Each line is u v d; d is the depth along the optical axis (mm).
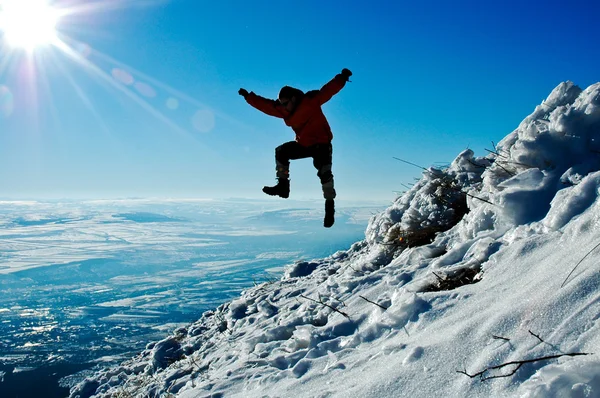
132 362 10383
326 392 3117
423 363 2693
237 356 5742
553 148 4430
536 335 2305
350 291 5566
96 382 9586
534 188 4230
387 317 3807
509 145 5621
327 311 5285
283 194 5160
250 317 7684
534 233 3734
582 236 3072
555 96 5238
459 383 2348
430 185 6449
